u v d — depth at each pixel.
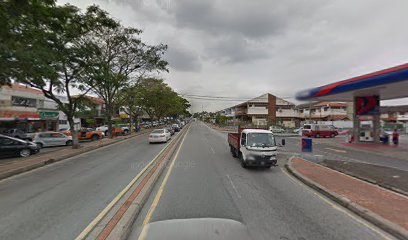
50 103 32.97
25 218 4.95
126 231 4.23
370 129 22.25
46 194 6.62
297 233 4.29
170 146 18.38
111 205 5.66
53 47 13.55
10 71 9.24
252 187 7.28
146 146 19.19
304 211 5.35
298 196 6.44
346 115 53.88
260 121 53.47
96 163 11.71
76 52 14.95
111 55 24.36
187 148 17.36
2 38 8.19
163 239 3.99
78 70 16.14
